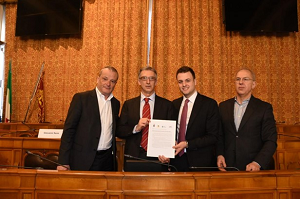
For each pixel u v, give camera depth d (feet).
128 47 22.43
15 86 23.54
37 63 23.53
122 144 15.24
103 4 22.98
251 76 9.26
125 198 6.40
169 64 21.97
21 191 6.53
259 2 21.33
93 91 9.39
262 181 6.79
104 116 9.25
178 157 9.06
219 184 6.59
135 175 6.39
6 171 6.62
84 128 8.85
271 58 21.75
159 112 9.16
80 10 22.74
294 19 21.22
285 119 21.26
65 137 8.69
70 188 6.50
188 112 9.32
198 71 21.66
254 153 8.79
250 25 21.20
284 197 6.79
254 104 9.20
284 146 13.65
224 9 21.50
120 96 21.80
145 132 8.98
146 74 9.24
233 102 9.62
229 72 21.65
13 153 13.79
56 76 23.12
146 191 6.37
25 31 23.30
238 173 6.70
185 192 6.45
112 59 22.44
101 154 8.99
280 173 6.82
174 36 22.13
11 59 23.81
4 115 23.20
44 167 12.35
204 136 8.77
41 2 23.32
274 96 21.43
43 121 22.48
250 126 8.93
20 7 23.58
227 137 9.23
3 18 24.53
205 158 8.93
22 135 17.60
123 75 22.13
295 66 21.63
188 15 22.24
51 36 23.49
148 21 22.26
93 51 22.74
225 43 21.91
